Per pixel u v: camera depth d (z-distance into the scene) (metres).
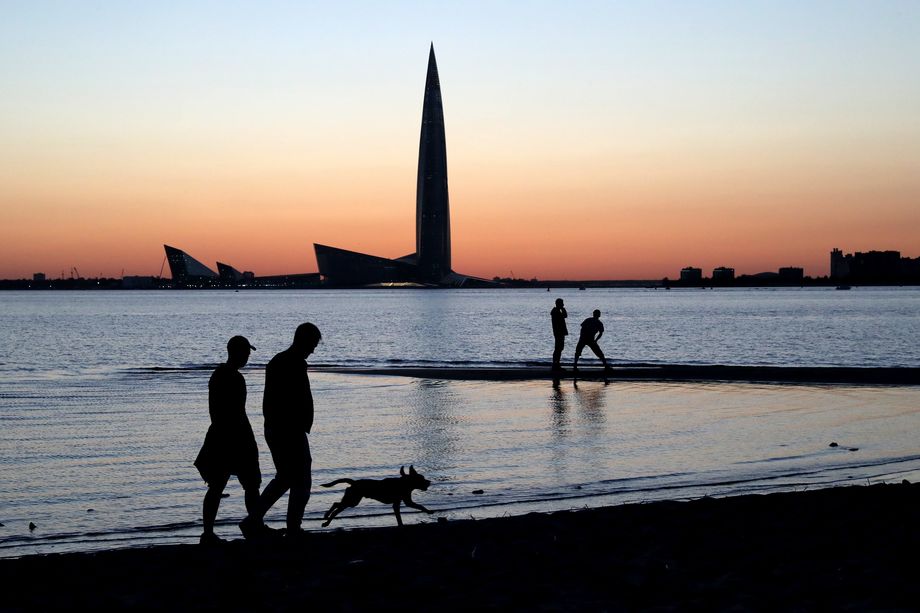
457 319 95.75
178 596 6.38
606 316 97.50
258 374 29.89
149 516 10.18
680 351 41.97
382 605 5.99
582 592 6.20
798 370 27.25
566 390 22.91
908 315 94.50
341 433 15.85
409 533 8.55
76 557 7.79
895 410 18.31
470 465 12.84
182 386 25.86
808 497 9.77
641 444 14.45
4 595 6.49
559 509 10.10
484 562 7.23
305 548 7.96
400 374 27.94
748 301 194.75
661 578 6.54
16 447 14.87
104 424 17.69
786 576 6.46
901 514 8.73
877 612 5.46
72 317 105.75
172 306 173.50
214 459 8.41
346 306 169.25
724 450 13.83
